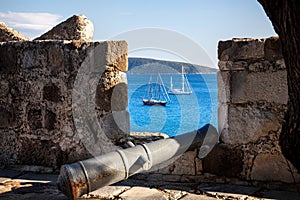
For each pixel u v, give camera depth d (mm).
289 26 2693
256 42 3648
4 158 4543
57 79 4246
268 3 2822
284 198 3336
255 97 3717
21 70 4406
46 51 4262
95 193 3494
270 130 3689
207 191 3543
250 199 3322
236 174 3826
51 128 4305
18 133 4465
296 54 2750
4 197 3420
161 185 3736
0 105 4551
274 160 3693
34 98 4363
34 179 3979
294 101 2988
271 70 3633
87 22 5301
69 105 4215
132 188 3645
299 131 2982
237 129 3811
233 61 3770
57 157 4293
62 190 3154
